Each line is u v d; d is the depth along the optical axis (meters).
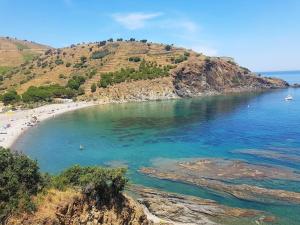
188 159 83.44
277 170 71.12
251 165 75.44
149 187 64.38
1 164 35.38
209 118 149.50
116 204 40.56
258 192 59.91
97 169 42.00
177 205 55.47
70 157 90.44
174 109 185.00
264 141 99.19
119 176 40.84
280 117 147.12
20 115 165.12
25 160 36.78
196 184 65.25
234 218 51.06
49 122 149.12
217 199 57.97
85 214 37.38
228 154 86.19
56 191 37.50
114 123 143.25
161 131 121.94
